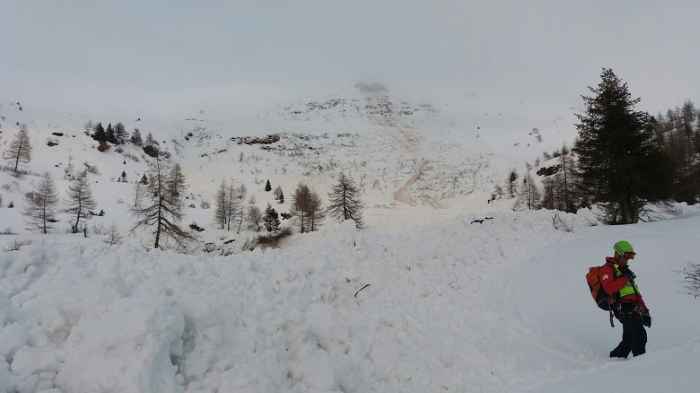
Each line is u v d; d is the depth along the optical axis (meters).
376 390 5.30
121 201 67.25
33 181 72.19
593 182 24.16
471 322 8.07
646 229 15.44
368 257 10.35
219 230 54.72
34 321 4.02
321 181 123.81
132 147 135.12
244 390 3.98
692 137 65.94
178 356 3.99
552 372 5.89
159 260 6.73
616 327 7.60
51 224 50.16
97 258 6.11
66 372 3.55
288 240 28.44
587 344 7.17
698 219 16.38
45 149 108.19
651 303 8.28
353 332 6.32
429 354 6.50
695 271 9.28
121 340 3.64
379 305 8.12
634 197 23.17
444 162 145.62
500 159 148.00
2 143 105.69
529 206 71.19
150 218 30.48
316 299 7.25
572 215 19.80
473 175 131.50
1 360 3.44
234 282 6.51
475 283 10.56
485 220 17.50
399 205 99.44
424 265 10.98
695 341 4.91
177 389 3.63
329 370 4.84
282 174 129.88
